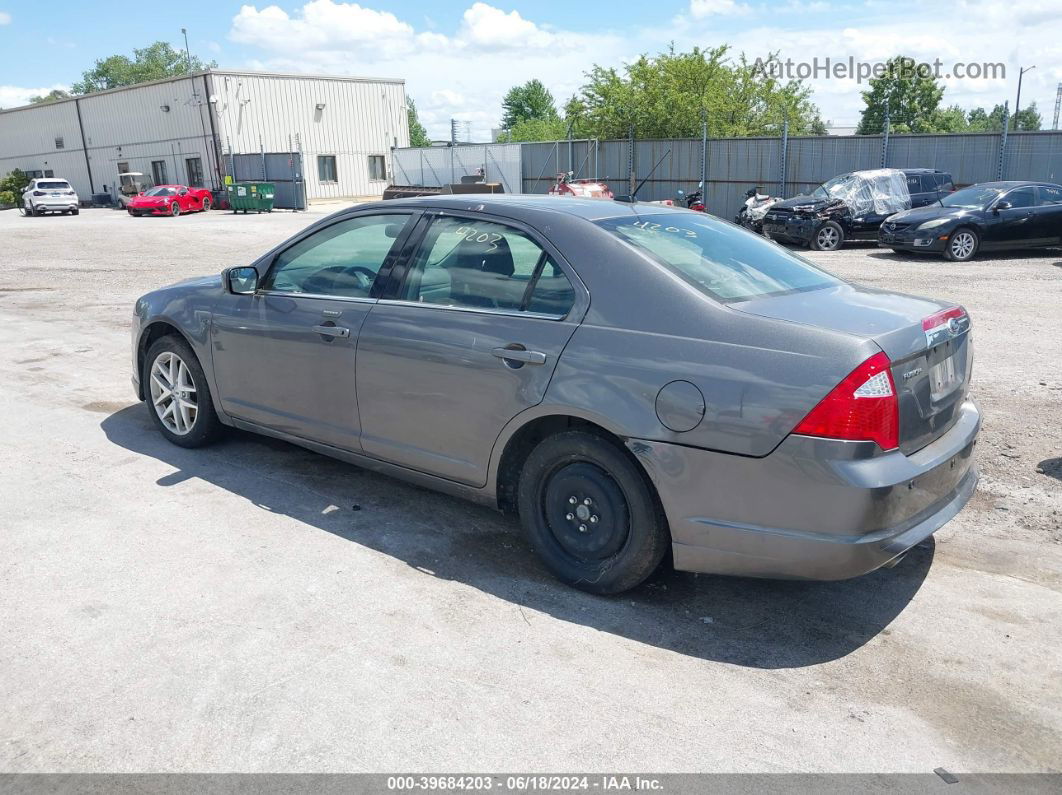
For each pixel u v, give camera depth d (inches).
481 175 1204.5
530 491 138.8
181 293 195.8
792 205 716.0
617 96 1408.7
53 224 1204.5
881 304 131.8
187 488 179.3
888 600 134.7
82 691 109.9
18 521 161.9
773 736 102.1
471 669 115.2
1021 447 204.1
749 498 116.0
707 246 143.6
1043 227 605.6
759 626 127.3
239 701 107.9
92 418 230.7
